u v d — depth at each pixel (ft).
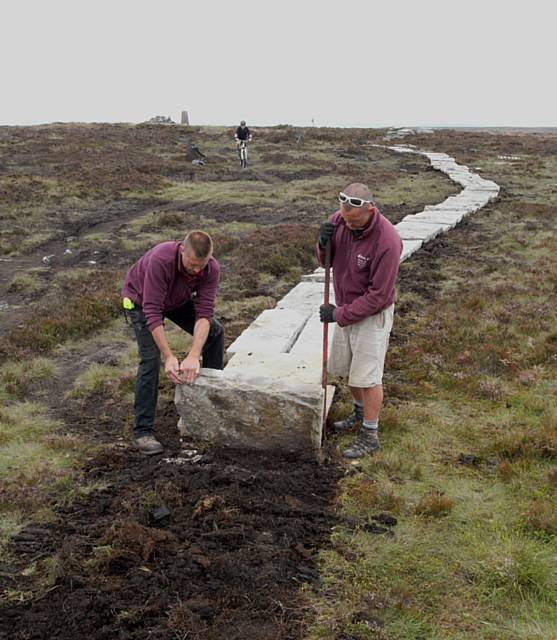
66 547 11.84
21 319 27.50
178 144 103.09
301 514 13.20
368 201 13.92
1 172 68.69
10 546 12.17
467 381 20.06
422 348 23.12
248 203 58.49
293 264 37.78
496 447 15.78
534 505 13.20
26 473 14.79
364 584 11.18
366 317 14.98
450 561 11.76
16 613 10.36
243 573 11.15
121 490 14.17
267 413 15.58
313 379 16.93
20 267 36.88
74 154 83.61
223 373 16.30
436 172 80.94
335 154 96.89
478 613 10.52
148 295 15.01
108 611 10.30
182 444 16.43
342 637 10.00
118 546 11.79
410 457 15.62
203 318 15.83
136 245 42.06
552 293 30.17
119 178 67.56
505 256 38.58
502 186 69.05
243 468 15.17
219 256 39.40
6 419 17.81
